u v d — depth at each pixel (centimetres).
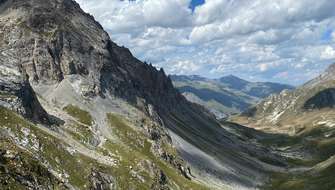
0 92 15925
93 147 18438
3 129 12719
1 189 9288
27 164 10744
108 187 14575
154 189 16650
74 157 14425
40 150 13162
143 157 18550
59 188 11250
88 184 13712
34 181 10494
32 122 16412
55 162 13375
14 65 17788
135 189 15612
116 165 16500
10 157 10481
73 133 18925
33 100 17438
